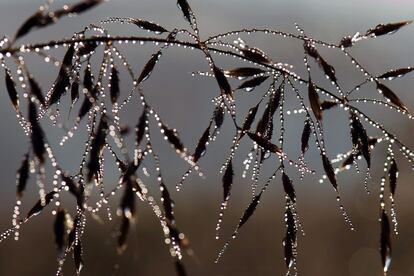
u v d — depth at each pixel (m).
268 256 0.82
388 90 0.31
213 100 0.30
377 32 0.31
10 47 0.28
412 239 0.80
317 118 0.30
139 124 0.29
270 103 0.31
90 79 0.30
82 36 0.30
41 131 0.28
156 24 0.30
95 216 0.29
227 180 0.30
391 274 0.75
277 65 0.31
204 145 0.30
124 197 0.28
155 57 0.30
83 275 0.77
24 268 0.79
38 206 0.29
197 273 0.79
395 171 0.31
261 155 0.31
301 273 0.77
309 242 0.83
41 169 0.28
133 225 0.28
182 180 0.30
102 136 0.28
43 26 0.28
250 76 0.31
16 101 0.29
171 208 0.28
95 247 0.79
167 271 0.76
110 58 0.29
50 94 0.30
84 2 0.28
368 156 0.31
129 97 0.29
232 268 0.79
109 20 0.31
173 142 0.29
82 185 0.29
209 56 0.30
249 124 0.30
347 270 0.76
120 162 0.30
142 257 0.79
